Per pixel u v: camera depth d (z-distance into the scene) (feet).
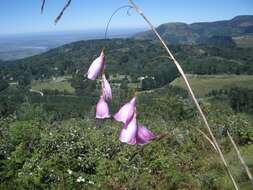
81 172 37.58
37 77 421.18
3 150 38.09
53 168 34.32
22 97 280.51
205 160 41.52
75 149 43.19
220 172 36.76
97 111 6.98
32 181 31.04
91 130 56.29
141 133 6.54
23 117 68.90
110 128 57.41
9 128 46.83
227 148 48.29
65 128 53.98
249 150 44.55
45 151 40.57
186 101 64.85
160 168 38.14
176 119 63.46
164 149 42.06
